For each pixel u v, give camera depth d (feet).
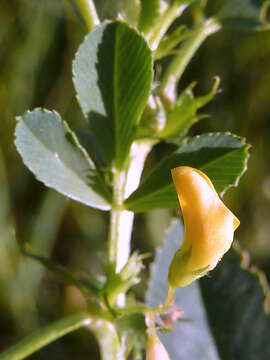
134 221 0.55
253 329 0.28
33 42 0.58
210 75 0.60
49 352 0.51
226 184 0.21
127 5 0.23
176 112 0.23
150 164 0.56
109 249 0.22
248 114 0.61
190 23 0.35
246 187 0.60
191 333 0.28
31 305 0.54
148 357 0.20
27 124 0.21
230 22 0.27
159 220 0.55
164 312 0.21
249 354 0.28
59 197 0.57
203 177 0.19
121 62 0.21
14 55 0.58
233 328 0.28
